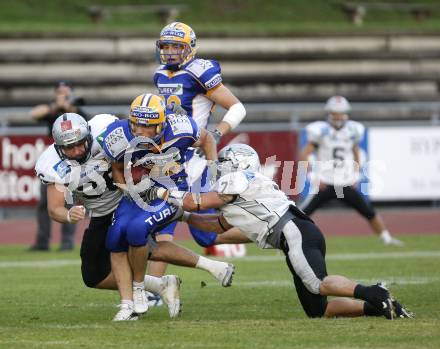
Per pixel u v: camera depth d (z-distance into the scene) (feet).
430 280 92.07
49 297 82.79
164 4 274.16
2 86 222.28
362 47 250.57
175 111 79.05
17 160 157.89
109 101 217.77
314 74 240.73
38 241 129.29
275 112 204.95
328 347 54.24
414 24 275.18
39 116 123.85
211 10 274.36
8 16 260.42
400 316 64.13
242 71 238.89
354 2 287.48
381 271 100.83
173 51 79.20
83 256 70.44
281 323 64.08
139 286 68.28
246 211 66.90
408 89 238.89
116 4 271.90
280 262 113.39
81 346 55.47
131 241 66.28
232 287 89.56
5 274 101.60
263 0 282.36
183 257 71.26
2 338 58.95
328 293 64.49
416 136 168.96
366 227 160.04
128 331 61.11
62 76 227.81
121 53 237.04
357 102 229.45
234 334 59.36
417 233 151.53
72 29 248.11
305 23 271.08
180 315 71.10
